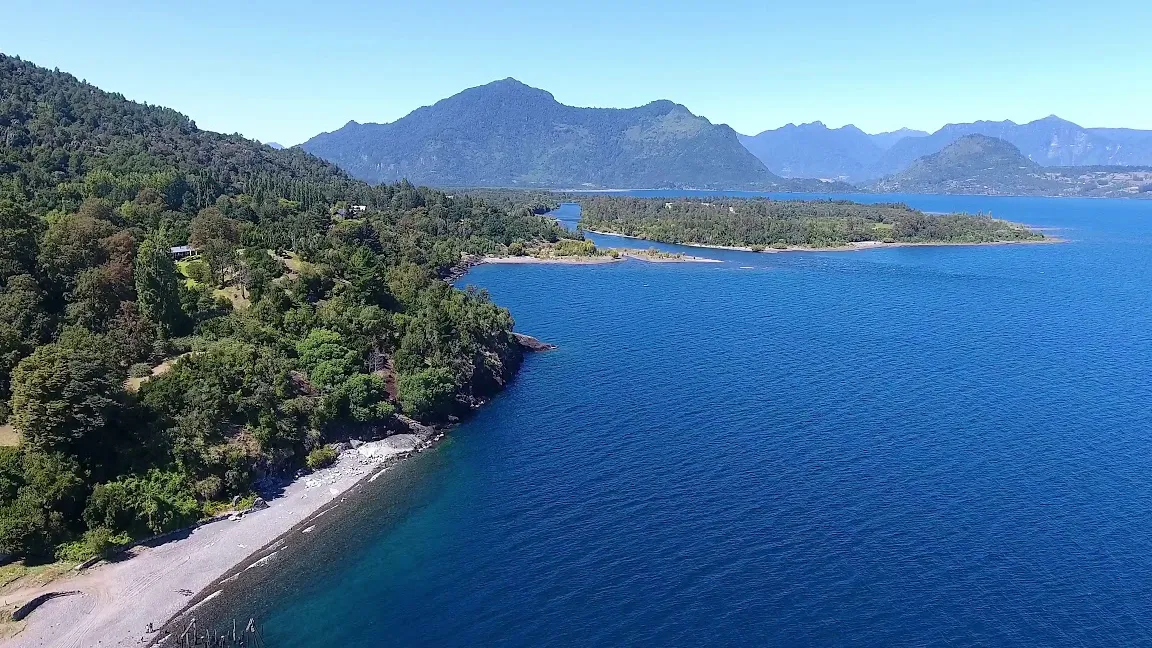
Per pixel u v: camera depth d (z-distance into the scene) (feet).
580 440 403.75
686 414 439.22
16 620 244.01
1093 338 639.76
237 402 357.41
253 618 253.85
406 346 464.65
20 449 295.48
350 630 248.11
